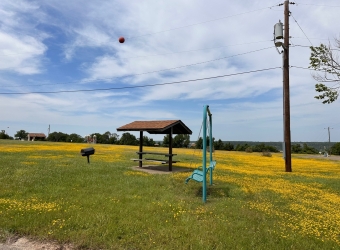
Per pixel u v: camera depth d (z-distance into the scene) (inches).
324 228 214.7
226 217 233.8
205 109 294.2
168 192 323.9
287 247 176.9
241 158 1064.2
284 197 317.7
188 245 173.5
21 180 363.3
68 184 354.3
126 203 266.8
